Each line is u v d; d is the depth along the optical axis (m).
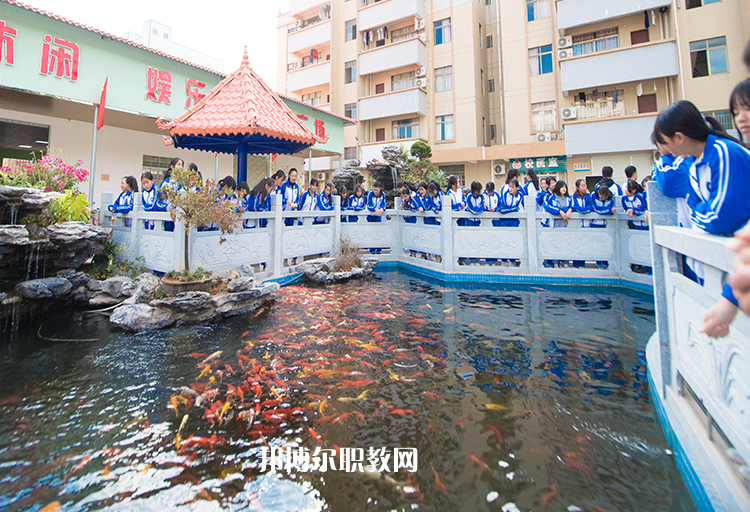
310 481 1.90
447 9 18.55
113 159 11.41
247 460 2.06
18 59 7.97
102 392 2.80
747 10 11.47
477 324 4.50
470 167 17.77
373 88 19.92
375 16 18.97
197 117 6.00
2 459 2.04
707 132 1.84
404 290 6.34
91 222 6.13
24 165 6.24
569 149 14.38
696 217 1.92
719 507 1.51
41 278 4.76
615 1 13.56
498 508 1.72
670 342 2.38
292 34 21.86
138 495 1.80
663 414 2.36
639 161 13.80
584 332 4.18
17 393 2.77
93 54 9.14
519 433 2.30
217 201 4.62
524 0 16.52
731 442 1.52
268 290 5.18
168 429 2.34
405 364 3.35
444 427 2.37
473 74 17.91
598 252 6.63
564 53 14.59
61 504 1.73
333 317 4.78
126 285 4.81
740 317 1.43
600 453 2.11
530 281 6.85
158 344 3.76
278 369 3.23
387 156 12.46
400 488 1.85
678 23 12.61
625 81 13.46
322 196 8.01
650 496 1.78
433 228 7.80
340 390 2.86
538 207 7.29
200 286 4.54
